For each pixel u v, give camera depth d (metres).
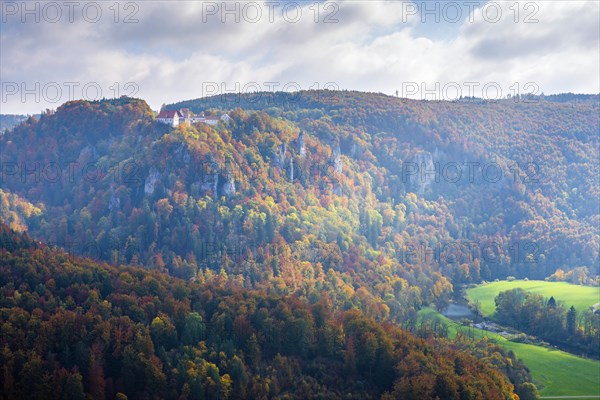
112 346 164.50
